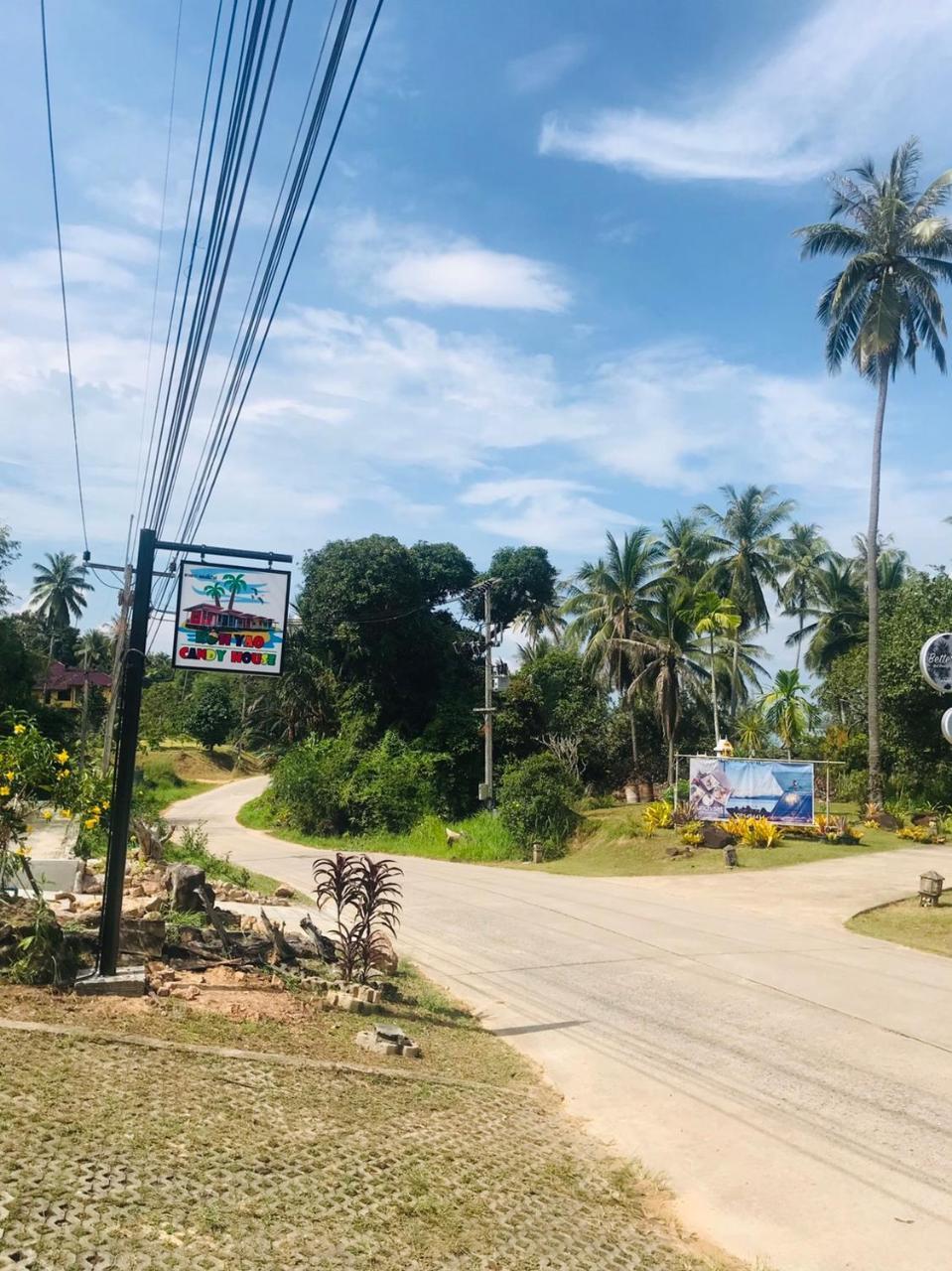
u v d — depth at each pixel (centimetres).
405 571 4394
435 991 1070
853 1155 639
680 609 3897
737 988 1120
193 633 925
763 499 4659
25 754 801
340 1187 463
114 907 770
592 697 4600
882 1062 841
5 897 870
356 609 4266
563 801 3142
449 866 2861
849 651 4194
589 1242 477
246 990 835
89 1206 386
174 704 7650
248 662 930
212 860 2078
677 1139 664
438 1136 571
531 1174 554
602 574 4247
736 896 1944
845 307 3167
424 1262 414
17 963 739
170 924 988
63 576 7681
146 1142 458
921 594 3503
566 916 1675
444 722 4141
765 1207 559
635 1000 1062
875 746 3120
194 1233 387
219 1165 453
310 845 3522
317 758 3997
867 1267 493
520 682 4203
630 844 2800
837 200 3209
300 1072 623
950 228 3020
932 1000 1073
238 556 931
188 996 772
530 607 5419
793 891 1981
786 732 3612
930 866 2320
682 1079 794
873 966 1259
